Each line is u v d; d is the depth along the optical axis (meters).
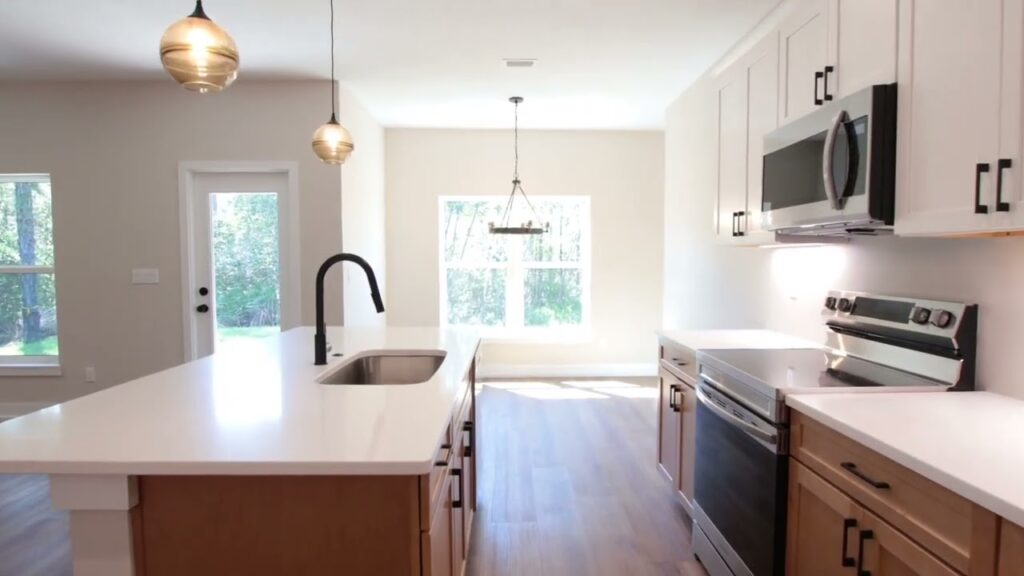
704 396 2.21
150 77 3.86
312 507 1.14
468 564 2.27
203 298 4.12
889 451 1.18
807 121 1.90
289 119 3.98
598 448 3.58
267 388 1.65
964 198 1.31
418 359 2.35
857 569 1.32
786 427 1.64
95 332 4.10
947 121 1.36
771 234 2.29
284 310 4.12
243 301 4.14
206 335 4.14
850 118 1.64
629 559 2.32
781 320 2.83
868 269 2.15
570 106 4.63
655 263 5.60
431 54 3.45
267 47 3.31
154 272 4.06
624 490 2.97
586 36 3.17
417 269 5.52
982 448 1.16
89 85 3.96
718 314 3.60
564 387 5.15
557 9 2.83
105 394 1.57
